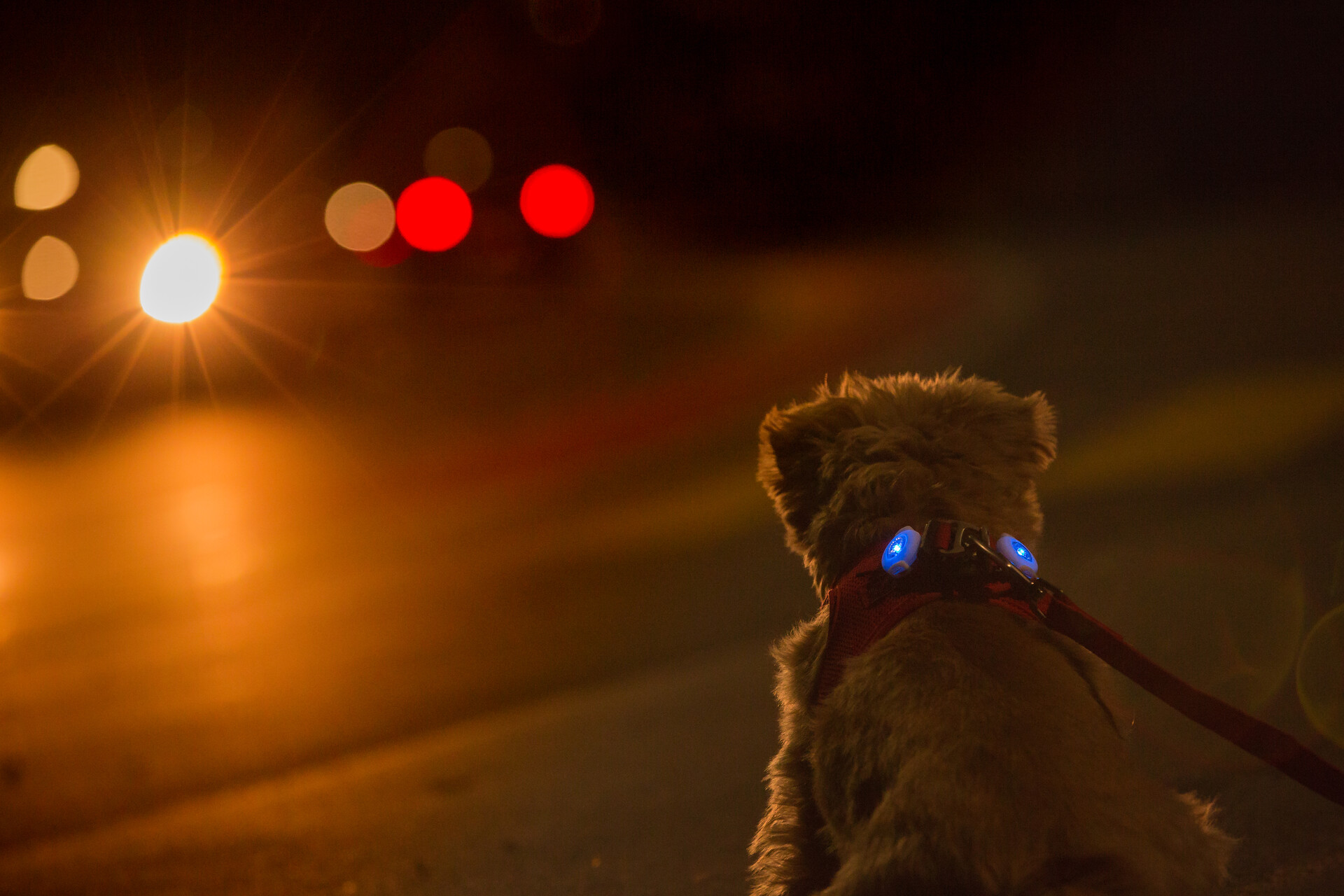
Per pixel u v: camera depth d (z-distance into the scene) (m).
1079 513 8.87
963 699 2.49
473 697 7.82
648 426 16.39
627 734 6.56
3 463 19.42
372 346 24.36
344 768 6.87
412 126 37.41
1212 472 9.24
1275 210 24.58
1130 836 2.36
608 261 29.77
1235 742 2.52
